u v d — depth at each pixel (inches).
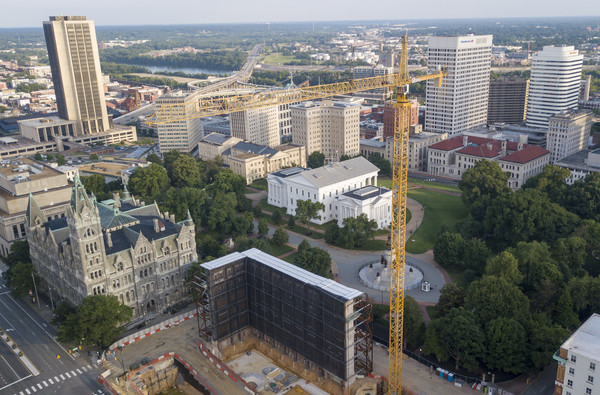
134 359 6240.2
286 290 6028.5
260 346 6633.9
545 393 5378.9
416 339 6269.7
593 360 4628.4
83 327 6117.1
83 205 6323.8
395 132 5994.1
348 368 5595.5
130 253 6865.2
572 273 7332.7
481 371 5753.0
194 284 7071.9
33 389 5782.5
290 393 5767.7
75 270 6673.2
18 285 7436.0
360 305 6166.3
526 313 5935.0
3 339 6717.5
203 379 5920.3
